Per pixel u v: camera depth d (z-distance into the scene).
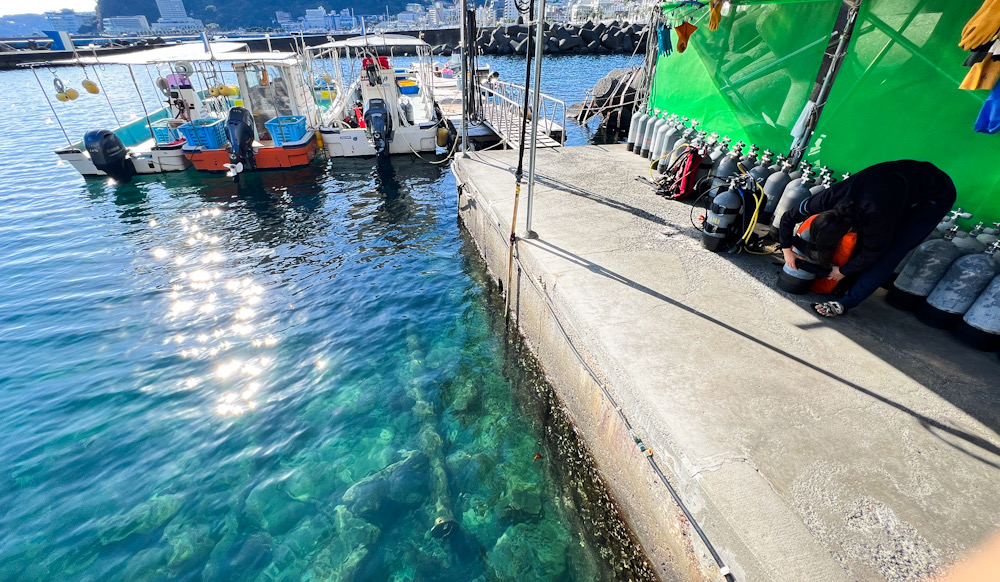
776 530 2.29
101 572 3.59
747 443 2.79
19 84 33.78
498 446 4.66
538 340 5.31
